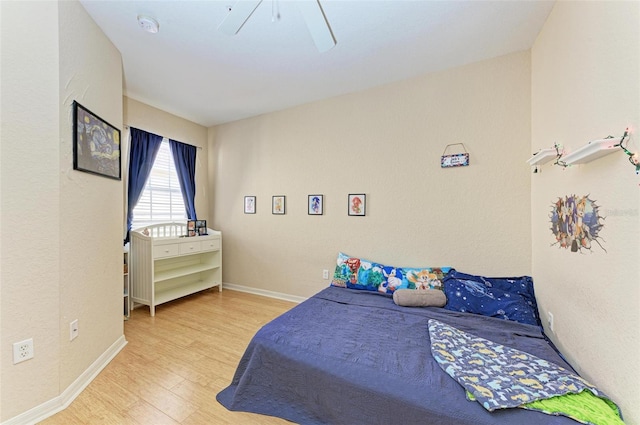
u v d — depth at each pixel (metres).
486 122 2.36
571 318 1.49
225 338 2.41
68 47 1.62
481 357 1.41
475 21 1.86
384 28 1.93
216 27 1.93
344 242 3.07
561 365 1.38
